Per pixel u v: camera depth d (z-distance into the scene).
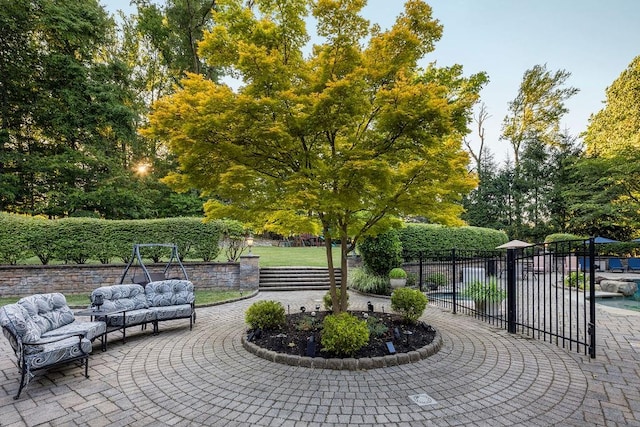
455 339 6.25
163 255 11.99
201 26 20.48
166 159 22.03
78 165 16.80
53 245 10.99
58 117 15.76
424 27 5.32
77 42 16.59
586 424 3.28
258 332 5.91
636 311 8.55
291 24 5.21
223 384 4.29
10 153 15.41
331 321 5.18
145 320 6.46
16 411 3.57
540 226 26.23
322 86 4.95
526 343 5.99
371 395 3.96
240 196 5.37
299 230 6.56
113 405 3.72
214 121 4.37
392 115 4.53
